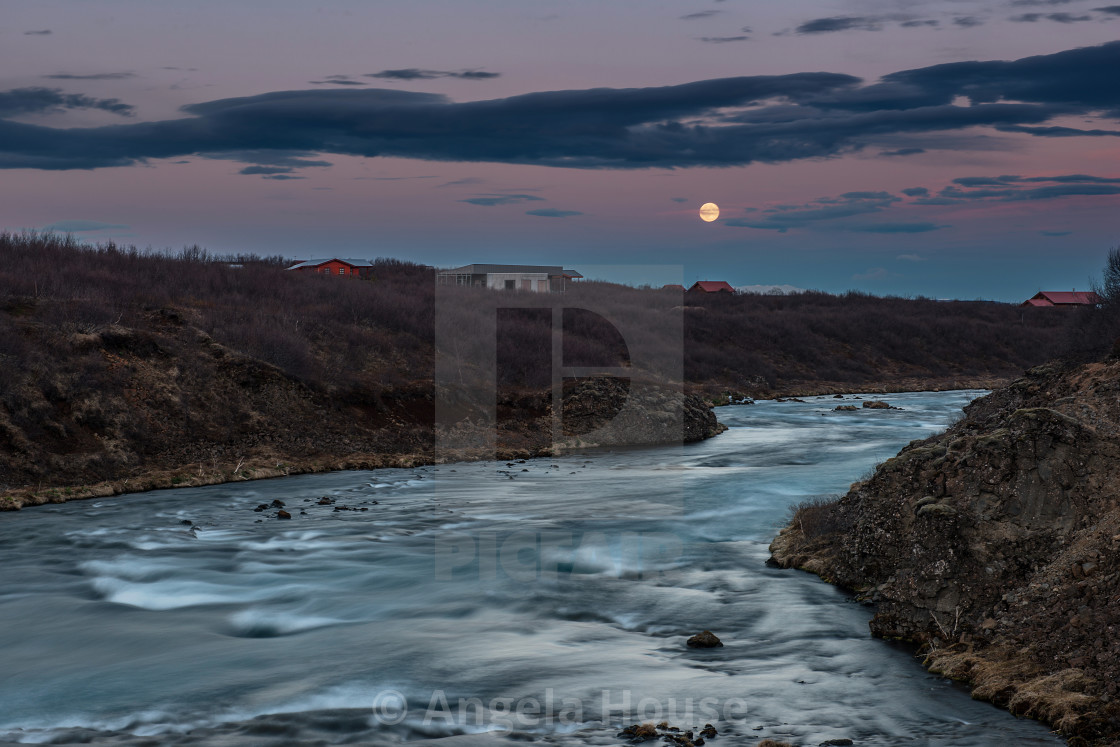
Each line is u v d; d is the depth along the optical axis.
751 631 11.27
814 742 7.78
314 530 17.86
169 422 26.88
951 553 10.83
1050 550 10.61
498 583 13.62
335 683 9.38
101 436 25.06
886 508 13.14
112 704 8.83
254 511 20.27
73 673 9.81
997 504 11.14
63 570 14.93
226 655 10.44
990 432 12.70
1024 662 9.27
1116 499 10.67
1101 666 8.69
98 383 26.31
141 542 16.89
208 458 26.12
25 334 27.05
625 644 10.77
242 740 7.91
